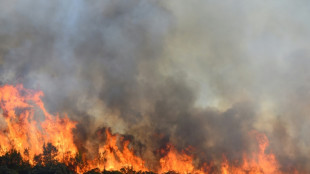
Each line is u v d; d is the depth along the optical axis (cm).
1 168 4269
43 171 4412
